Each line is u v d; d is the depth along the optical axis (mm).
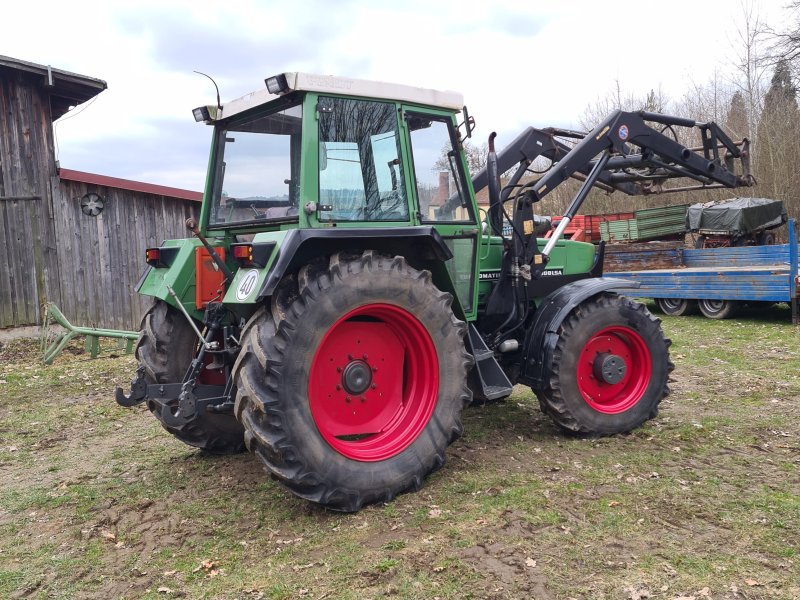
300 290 3279
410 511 3352
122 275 10805
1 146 9734
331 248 3525
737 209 15781
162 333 4148
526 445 4395
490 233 4723
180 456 4516
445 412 3703
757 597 2455
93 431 5289
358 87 3564
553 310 4473
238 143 4062
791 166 20188
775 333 8758
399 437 3602
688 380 6250
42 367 8023
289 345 3184
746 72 21547
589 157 4910
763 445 4246
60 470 4332
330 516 3344
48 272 10148
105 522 3422
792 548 2818
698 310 11281
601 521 3135
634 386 4719
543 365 4402
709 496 3406
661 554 2799
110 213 10656
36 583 2791
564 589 2549
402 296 3521
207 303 3898
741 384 5984
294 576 2750
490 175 4656
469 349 4203
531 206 4621
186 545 3113
